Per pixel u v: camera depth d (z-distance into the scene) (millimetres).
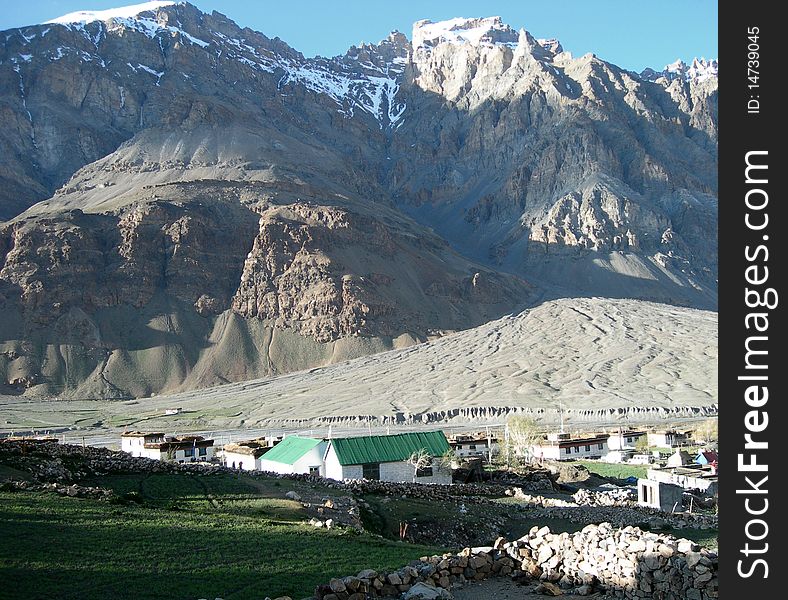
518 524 55906
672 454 117438
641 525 53344
